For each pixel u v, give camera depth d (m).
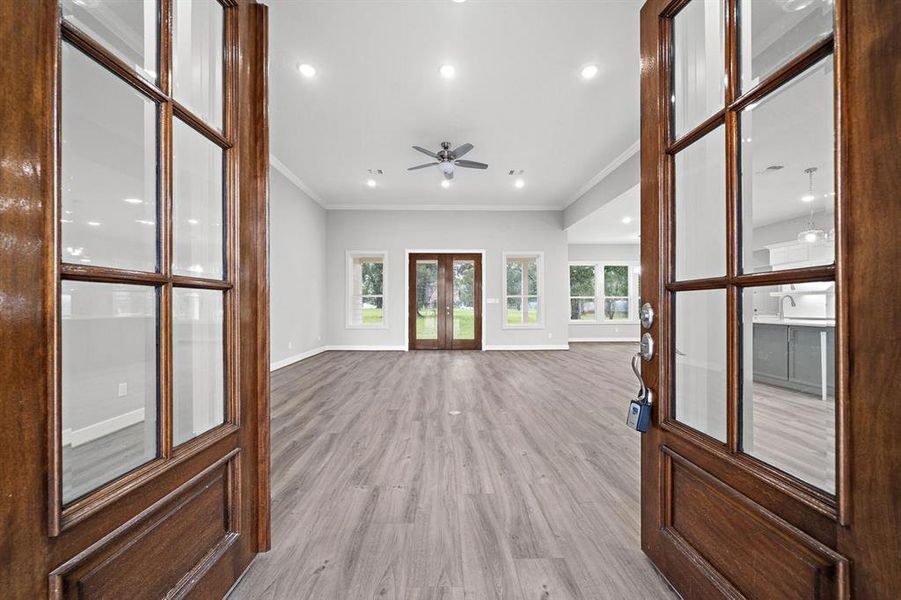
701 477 1.10
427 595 1.25
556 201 7.71
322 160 5.48
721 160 1.28
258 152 1.45
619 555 1.45
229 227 1.29
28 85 0.62
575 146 4.96
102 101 0.99
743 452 1.00
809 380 2.08
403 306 7.95
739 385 1.01
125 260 1.01
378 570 1.37
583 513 1.75
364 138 4.72
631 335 10.59
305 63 3.22
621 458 2.38
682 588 1.18
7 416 0.59
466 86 3.58
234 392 1.29
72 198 1.06
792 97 0.99
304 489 1.98
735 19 1.00
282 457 2.40
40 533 0.63
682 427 1.22
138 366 1.05
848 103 0.67
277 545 1.51
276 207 5.70
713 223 1.31
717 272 1.30
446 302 8.09
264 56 1.47
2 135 0.58
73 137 1.04
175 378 1.31
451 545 1.52
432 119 4.23
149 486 0.90
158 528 0.93
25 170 0.61
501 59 3.18
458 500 1.87
